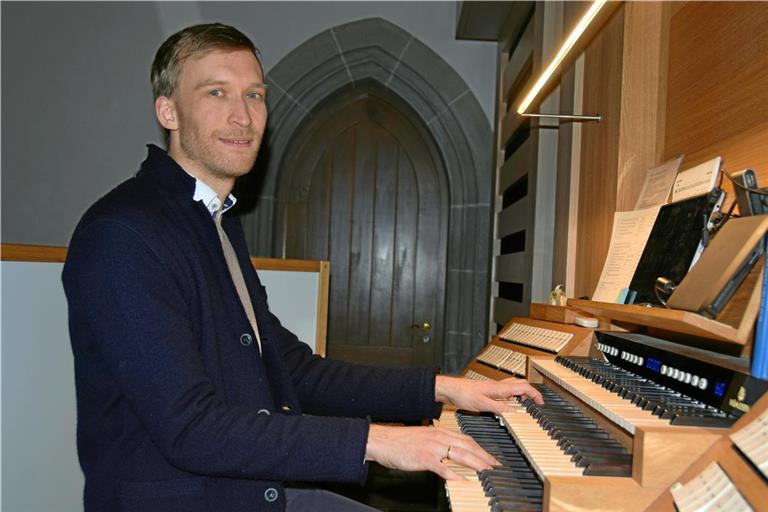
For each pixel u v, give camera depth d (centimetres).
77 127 394
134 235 120
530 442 119
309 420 119
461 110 404
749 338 104
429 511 330
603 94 209
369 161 429
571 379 137
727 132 148
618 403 113
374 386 164
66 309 211
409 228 426
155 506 121
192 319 127
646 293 142
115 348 115
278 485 132
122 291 116
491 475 122
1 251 202
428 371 164
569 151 243
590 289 213
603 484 91
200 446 112
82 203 393
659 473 89
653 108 188
